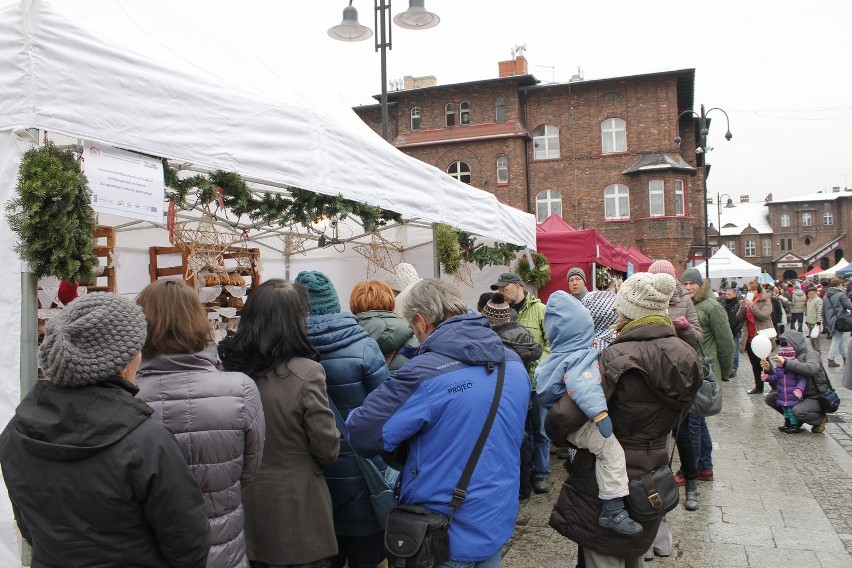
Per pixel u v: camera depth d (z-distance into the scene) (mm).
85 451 1585
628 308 3117
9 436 1675
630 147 32531
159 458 1656
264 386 2574
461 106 34094
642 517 2920
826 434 8055
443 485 2361
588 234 9836
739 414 9492
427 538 2273
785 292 24984
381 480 3029
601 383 2959
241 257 5195
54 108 2531
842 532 4723
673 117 32188
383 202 4734
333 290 3141
